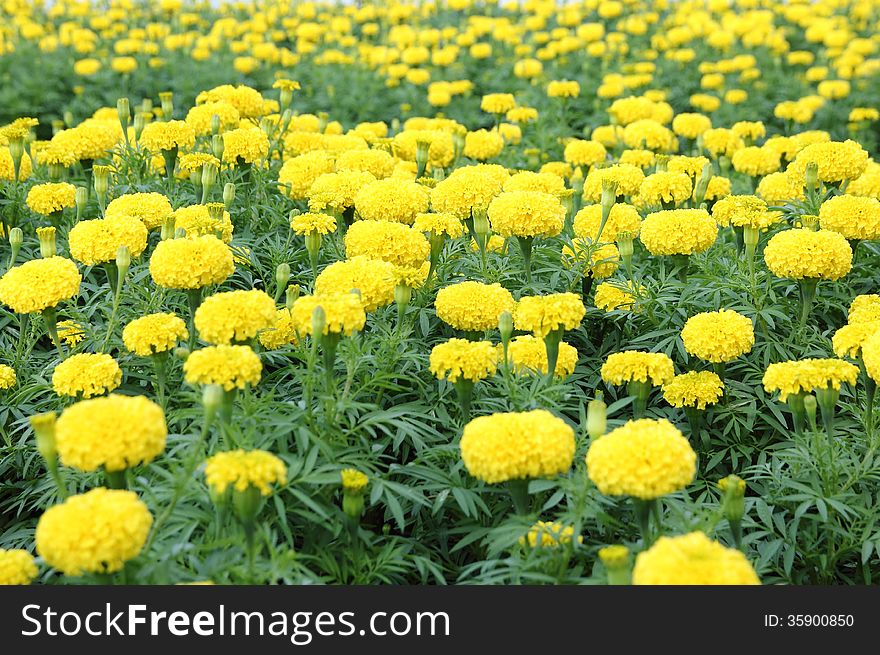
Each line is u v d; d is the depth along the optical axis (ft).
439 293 12.24
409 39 42.55
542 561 9.19
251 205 17.67
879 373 10.74
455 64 40.42
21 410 13.38
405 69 36.83
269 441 10.24
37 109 35.06
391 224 13.21
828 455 11.44
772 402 13.28
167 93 20.25
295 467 9.71
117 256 12.56
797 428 11.40
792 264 13.48
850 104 36.22
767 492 11.99
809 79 37.37
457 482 10.96
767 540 11.70
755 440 13.43
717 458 12.70
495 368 10.84
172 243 11.55
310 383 10.39
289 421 10.27
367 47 42.73
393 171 18.06
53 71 38.58
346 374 12.17
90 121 20.17
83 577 9.29
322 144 20.17
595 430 9.20
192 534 10.05
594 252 15.07
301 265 15.93
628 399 11.41
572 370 12.10
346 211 15.92
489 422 9.06
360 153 17.48
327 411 10.46
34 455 12.91
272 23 50.47
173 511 9.57
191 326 12.03
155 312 13.70
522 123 28.25
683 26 44.80
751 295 14.62
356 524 9.57
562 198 16.17
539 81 35.83
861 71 37.76
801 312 14.93
